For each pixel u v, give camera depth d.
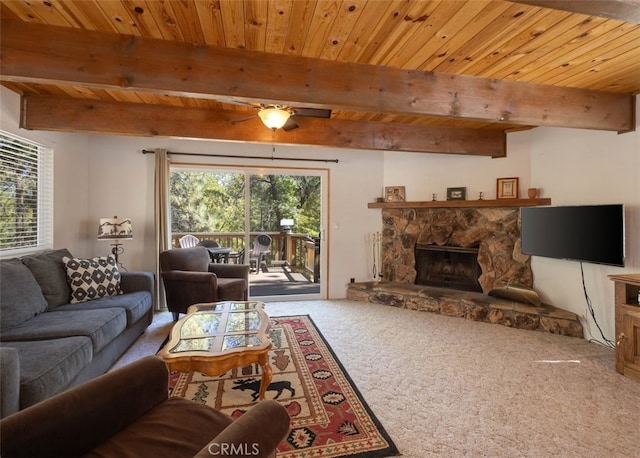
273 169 4.91
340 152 5.14
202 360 2.00
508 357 2.95
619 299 2.65
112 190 4.41
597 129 2.95
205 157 4.66
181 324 2.57
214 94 2.20
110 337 2.52
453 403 2.22
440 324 3.85
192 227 4.79
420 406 2.18
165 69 2.12
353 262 5.25
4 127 2.86
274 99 2.28
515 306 3.85
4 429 1.04
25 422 1.07
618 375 2.62
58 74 2.00
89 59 2.03
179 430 1.29
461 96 2.61
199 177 4.79
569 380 2.54
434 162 4.90
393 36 2.06
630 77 2.64
